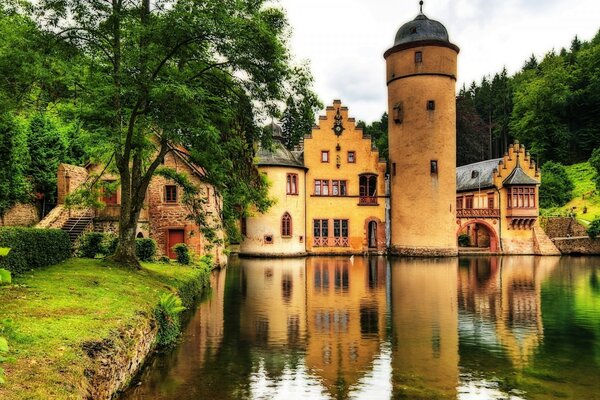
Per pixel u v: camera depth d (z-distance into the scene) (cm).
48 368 646
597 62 8012
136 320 1007
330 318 1614
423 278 2766
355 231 4784
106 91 1387
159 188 2880
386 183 4872
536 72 9512
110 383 773
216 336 1352
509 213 4872
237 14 1417
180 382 967
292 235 4544
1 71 1361
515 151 4978
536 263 3866
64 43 1505
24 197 2908
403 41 4534
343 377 1020
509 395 923
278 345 1268
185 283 1730
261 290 2239
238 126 1697
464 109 8188
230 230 1969
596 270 3278
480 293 2188
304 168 4691
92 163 2789
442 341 1327
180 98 1341
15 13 1445
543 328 1493
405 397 909
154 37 1387
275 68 1480
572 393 935
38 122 3038
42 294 1078
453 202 4503
